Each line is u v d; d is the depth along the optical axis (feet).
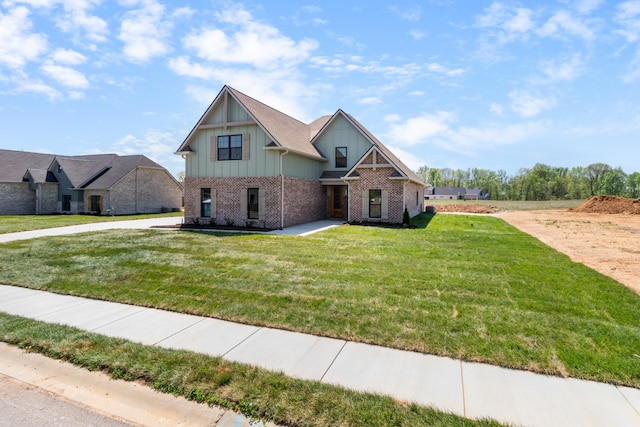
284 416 10.18
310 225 62.95
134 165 105.60
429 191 344.28
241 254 33.78
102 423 10.26
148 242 41.65
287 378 12.14
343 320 17.33
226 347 14.79
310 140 74.74
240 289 22.49
